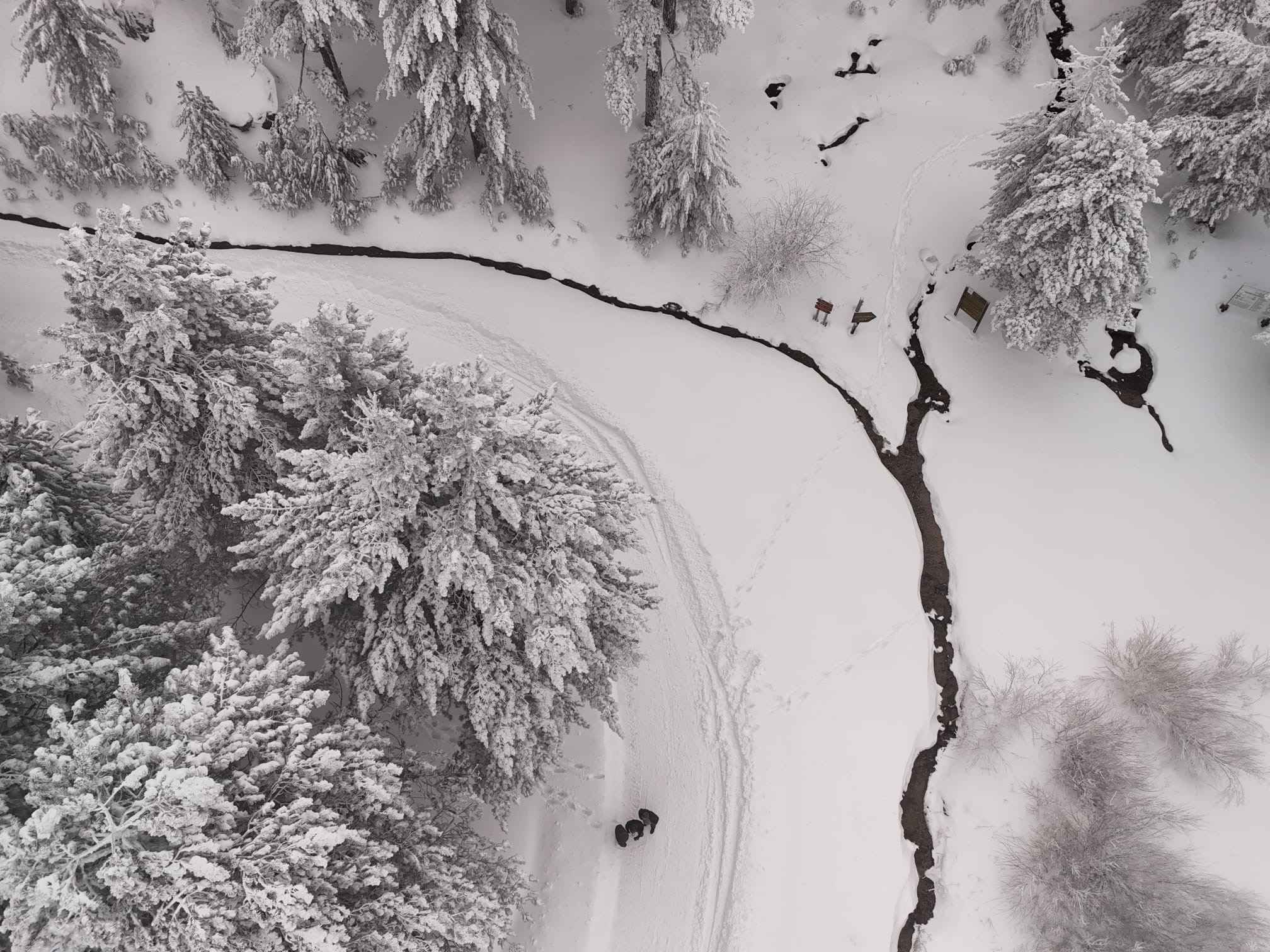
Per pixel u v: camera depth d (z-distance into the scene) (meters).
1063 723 13.73
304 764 8.38
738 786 13.56
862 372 17.62
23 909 7.20
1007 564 15.55
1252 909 12.09
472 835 10.87
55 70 16.81
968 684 14.40
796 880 12.75
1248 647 14.60
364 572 8.97
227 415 10.88
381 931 8.48
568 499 9.93
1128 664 14.23
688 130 15.64
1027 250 15.17
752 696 14.22
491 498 9.60
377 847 8.48
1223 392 17.14
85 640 10.22
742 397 17.58
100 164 18.09
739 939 12.35
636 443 16.95
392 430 9.11
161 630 10.50
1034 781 13.55
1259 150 15.63
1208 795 13.31
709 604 15.25
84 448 11.78
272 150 17.55
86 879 7.34
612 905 13.03
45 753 7.77
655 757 14.01
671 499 16.34
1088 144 13.85
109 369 10.73
